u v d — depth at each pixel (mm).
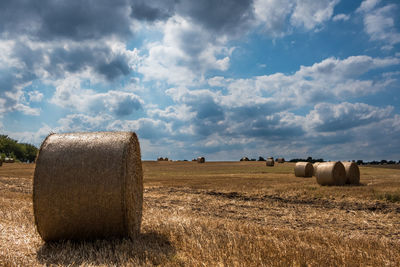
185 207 11438
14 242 6055
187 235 6500
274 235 6875
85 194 5938
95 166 5992
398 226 8570
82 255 5254
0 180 22344
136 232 6910
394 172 36406
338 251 5652
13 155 91438
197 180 23375
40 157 6117
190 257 5109
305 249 5574
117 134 6449
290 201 12945
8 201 11180
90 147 6156
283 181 21812
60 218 6008
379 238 7102
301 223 8961
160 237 6488
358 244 6215
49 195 5961
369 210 10914
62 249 5766
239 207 11664
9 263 4789
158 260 4980
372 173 34188
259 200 13305
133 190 6723
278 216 10008
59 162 6043
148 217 8812
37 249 5805
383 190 14805
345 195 13594
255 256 5035
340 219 9508
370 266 4934
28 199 12141
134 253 5309
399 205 11422
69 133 6598
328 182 18781
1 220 7844
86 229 6102
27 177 26344
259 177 26625
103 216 5988
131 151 6543
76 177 5957
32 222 7676
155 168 46500
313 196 13625
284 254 5223
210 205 12078
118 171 5961
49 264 4988
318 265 4789
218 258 4910
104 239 6141
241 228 7480
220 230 7078
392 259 5312
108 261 4988
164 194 15242
